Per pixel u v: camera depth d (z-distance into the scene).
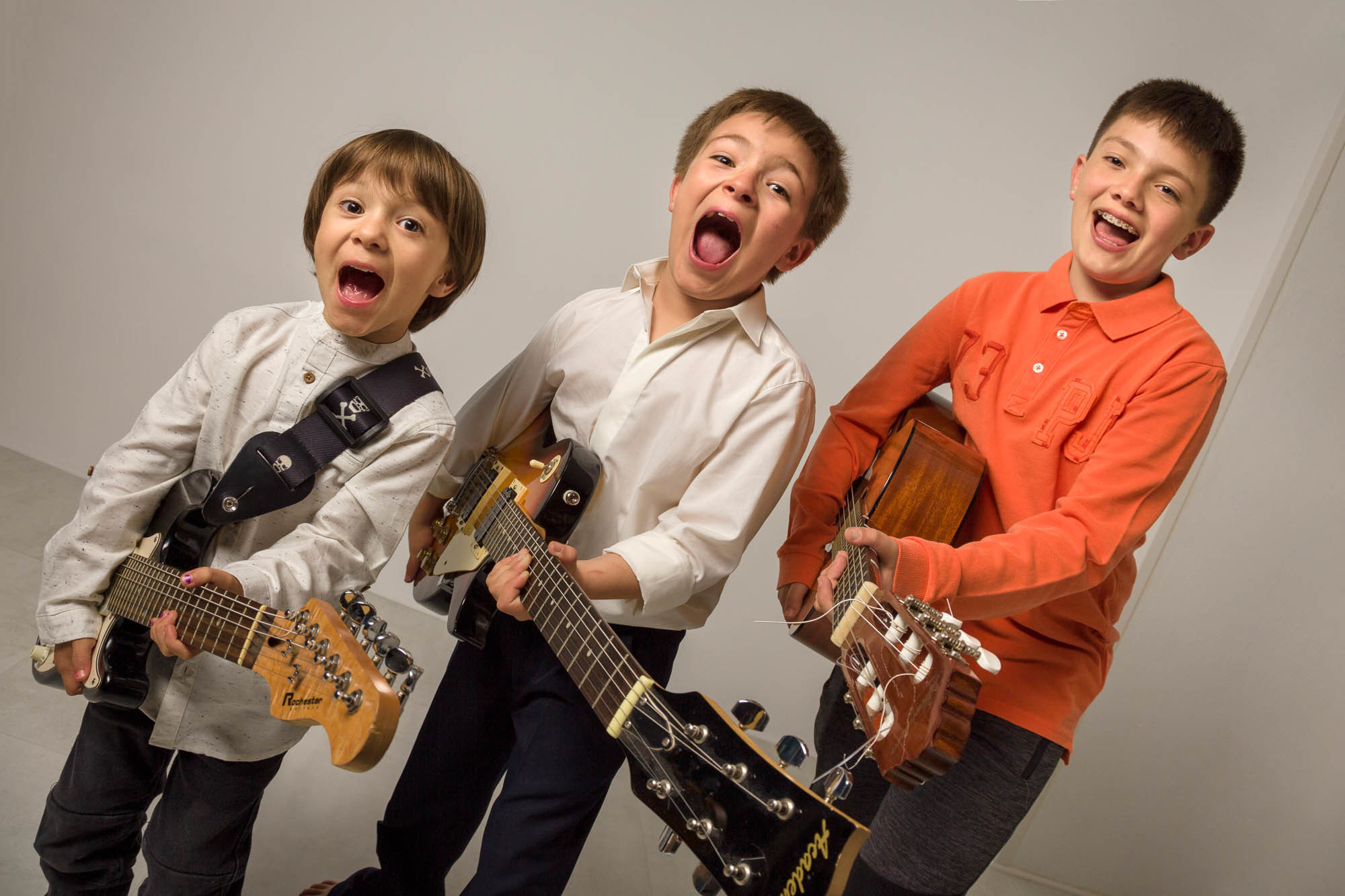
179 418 1.50
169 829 1.49
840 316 3.43
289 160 3.45
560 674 1.60
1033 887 3.12
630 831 2.63
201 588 1.38
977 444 1.77
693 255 1.58
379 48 3.37
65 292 3.57
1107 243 1.66
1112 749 3.06
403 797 1.73
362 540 1.49
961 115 3.27
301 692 1.30
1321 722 2.92
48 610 1.46
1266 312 2.81
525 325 3.51
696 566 1.57
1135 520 1.59
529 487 1.66
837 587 1.59
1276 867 3.00
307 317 1.52
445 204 1.48
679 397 1.62
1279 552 2.87
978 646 1.14
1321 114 2.96
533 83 3.36
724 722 1.10
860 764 1.90
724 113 1.66
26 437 3.61
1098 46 3.16
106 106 3.47
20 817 1.84
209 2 3.39
